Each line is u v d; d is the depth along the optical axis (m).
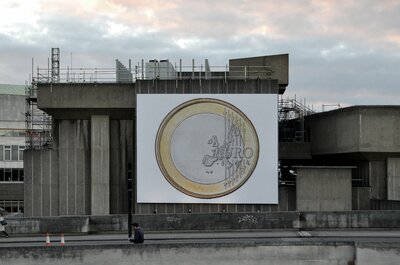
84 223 31.16
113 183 40.81
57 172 40.84
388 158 40.53
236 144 37.97
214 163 38.00
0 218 30.53
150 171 38.12
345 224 31.91
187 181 38.12
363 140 40.16
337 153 43.91
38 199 40.88
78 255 25.30
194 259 25.64
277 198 37.81
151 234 31.14
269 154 37.84
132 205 40.09
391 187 40.47
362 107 40.28
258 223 31.89
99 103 39.16
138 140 38.16
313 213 32.00
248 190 37.97
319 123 47.44
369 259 25.59
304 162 49.75
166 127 38.12
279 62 41.50
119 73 42.25
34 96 45.62
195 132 38.09
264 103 37.88
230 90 38.00
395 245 25.45
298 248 25.94
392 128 40.12
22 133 87.81
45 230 30.97
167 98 38.12
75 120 40.72
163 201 38.12
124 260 25.44
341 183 39.09
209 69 42.03
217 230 31.77
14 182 81.12
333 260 25.88
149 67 40.25
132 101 39.25
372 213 31.97
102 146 39.81
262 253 25.91
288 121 53.31
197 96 38.09
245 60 42.09
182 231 31.59
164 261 25.56
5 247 25.28
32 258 25.17
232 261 25.78
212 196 38.00
